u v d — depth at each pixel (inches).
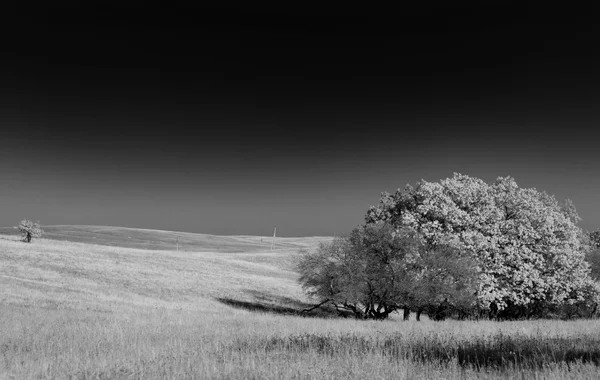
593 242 2434.8
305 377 308.5
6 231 6584.6
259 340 506.9
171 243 6909.5
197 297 2058.3
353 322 870.4
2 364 372.2
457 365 337.1
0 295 1347.2
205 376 316.2
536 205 1595.7
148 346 453.1
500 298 1398.9
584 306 1780.3
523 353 397.4
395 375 310.7
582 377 290.5
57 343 476.1
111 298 1642.5
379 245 1492.4
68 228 7603.4
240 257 4303.6
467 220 1470.2
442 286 1328.7
